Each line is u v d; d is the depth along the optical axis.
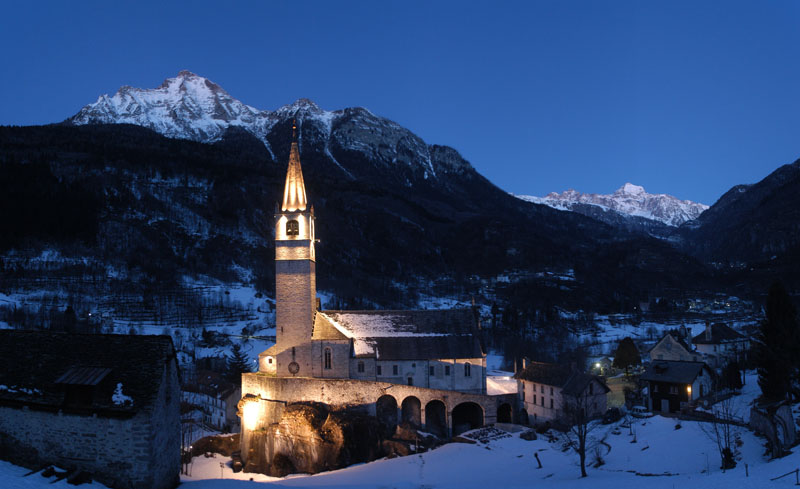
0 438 49.25
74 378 48.34
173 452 53.16
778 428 70.75
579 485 67.25
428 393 109.25
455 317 120.25
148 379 48.62
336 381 105.94
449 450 95.19
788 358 82.88
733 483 54.56
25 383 49.50
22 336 53.66
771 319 88.00
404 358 112.12
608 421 98.50
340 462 94.06
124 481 46.66
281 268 112.00
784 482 51.06
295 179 113.44
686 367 103.25
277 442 98.94
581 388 101.25
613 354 176.88
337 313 118.62
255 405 106.88
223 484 58.22
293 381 106.50
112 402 47.22
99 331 185.12
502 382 135.62
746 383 112.88
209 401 136.50
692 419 90.06
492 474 81.81
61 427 48.03
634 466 75.75
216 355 181.00
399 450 97.50
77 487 44.84
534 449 92.56
